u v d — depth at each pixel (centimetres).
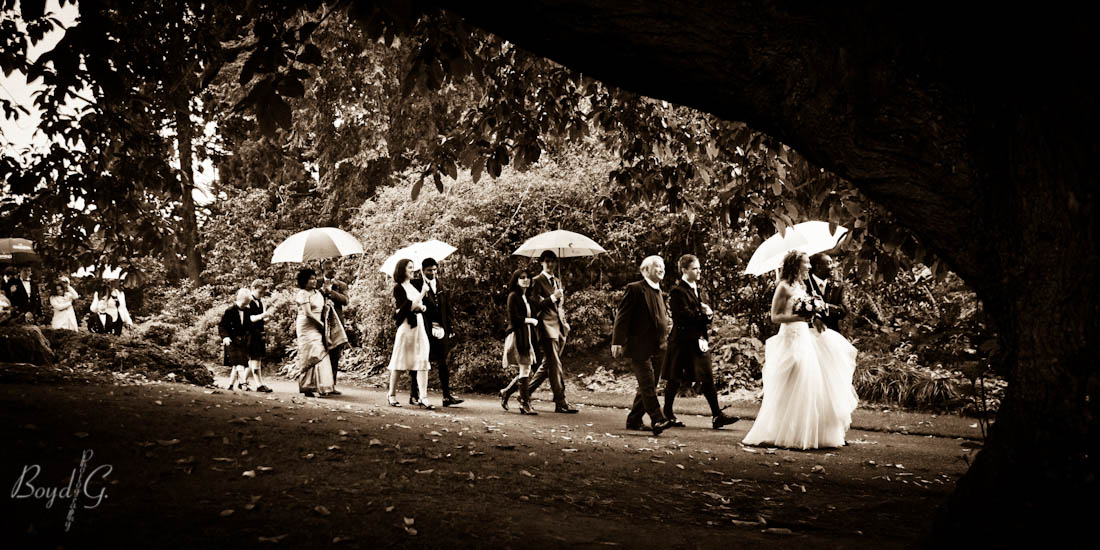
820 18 265
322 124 1695
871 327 1385
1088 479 248
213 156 955
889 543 444
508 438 793
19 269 1595
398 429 770
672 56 271
